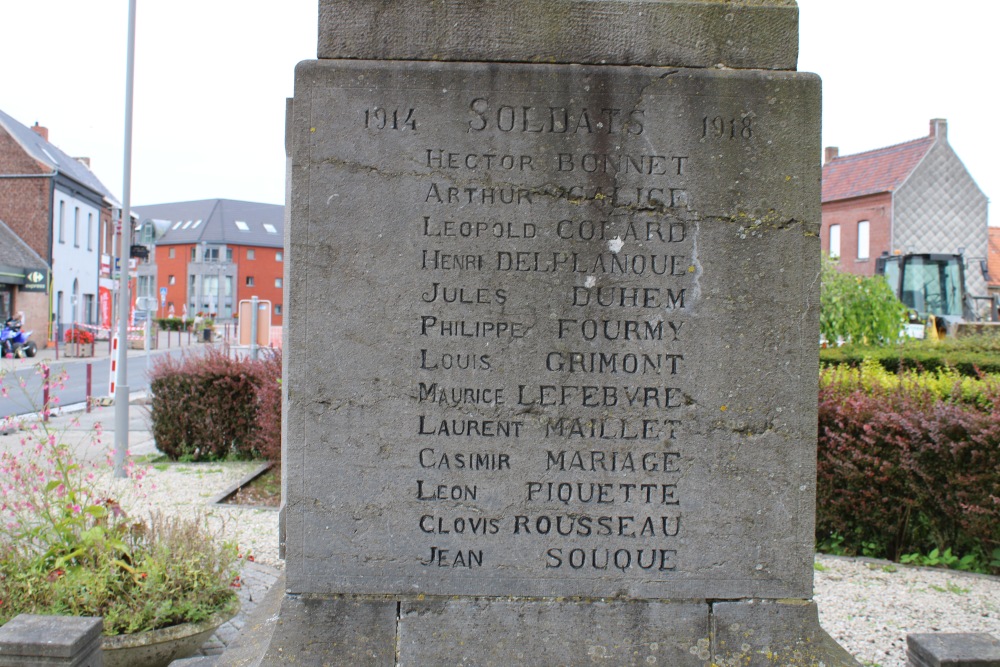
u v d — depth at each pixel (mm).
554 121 2924
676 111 2930
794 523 2980
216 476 9164
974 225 36812
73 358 29000
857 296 14438
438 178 2914
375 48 2920
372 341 2926
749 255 2955
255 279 82375
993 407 5934
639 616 2951
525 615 2936
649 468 2963
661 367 2955
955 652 2953
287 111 4336
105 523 4262
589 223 2936
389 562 2949
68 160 44469
